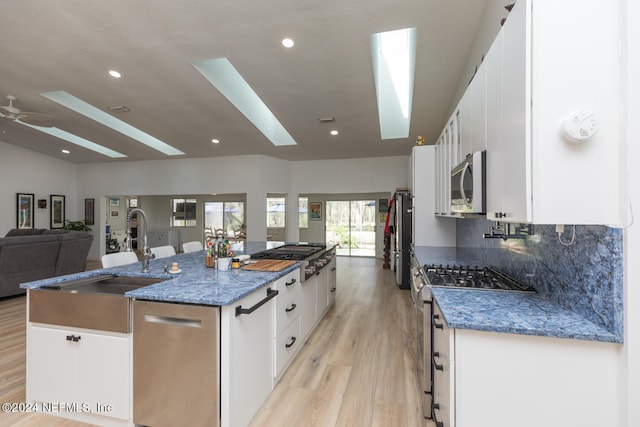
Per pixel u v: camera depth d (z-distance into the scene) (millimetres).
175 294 1684
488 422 1260
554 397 1196
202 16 2641
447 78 3547
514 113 1168
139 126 5285
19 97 4336
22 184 7277
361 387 2275
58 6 2535
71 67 3516
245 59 3287
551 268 1568
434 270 2291
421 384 2104
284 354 2418
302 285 2904
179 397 1661
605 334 1124
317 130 5359
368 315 3910
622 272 1095
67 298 1821
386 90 5363
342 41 2957
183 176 7570
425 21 2643
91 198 8367
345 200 9367
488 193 1461
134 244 10172
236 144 6254
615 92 1041
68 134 6746
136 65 3455
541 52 1062
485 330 1235
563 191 1063
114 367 1757
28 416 1894
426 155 3816
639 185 1022
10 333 3188
